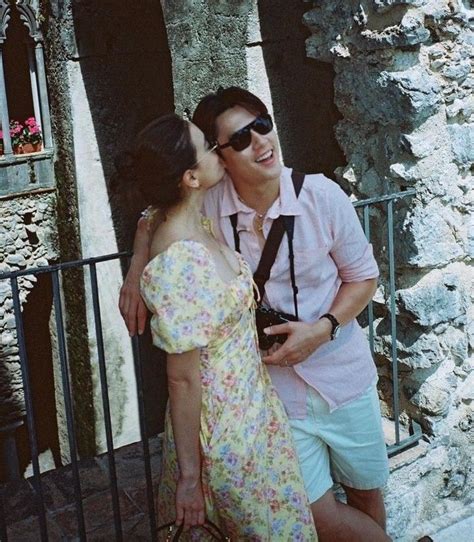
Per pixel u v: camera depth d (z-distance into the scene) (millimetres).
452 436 3498
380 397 3617
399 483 3326
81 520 2719
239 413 2119
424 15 3107
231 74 4430
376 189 3447
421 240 3266
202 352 2092
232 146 2152
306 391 2416
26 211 9195
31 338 10211
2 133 9227
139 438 8195
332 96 4215
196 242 2041
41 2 7812
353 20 3305
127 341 8078
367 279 2422
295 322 2320
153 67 7602
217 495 2170
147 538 3021
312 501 2439
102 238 7984
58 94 7840
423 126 3211
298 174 2316
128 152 2105
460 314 3420
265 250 2316
